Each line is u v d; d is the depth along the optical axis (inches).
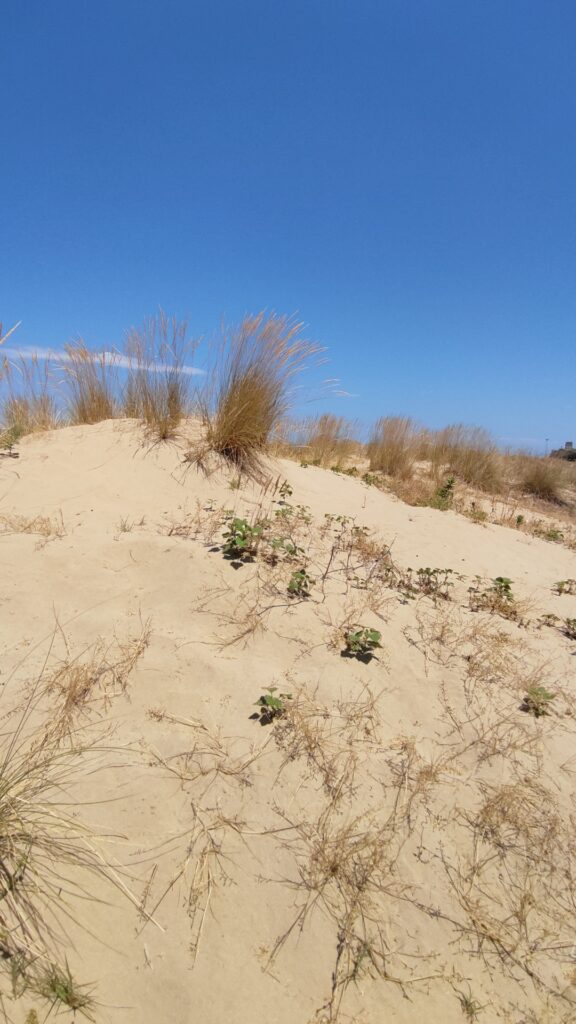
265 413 218.1
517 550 227.6
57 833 75.7
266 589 136.0
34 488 179.2
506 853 84.7
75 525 157.9
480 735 106.0
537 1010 67.9
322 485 243.1
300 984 65.6
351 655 119.9
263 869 76.2
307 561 155.8
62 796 81.0
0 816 73.4
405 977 68.4
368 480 301.7
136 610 123.2
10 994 58.6
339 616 132.5
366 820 85.4
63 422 249.8
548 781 98.6
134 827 78.6
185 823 80.4
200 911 70.4
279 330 212.1
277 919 71.2
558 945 74.5
